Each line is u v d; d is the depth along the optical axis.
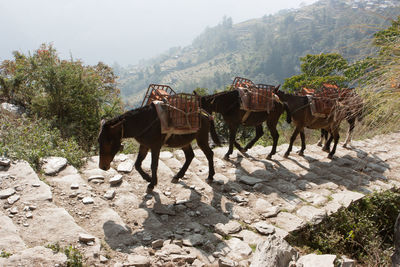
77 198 5.05
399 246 3.71
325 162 8.84
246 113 7.58
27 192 4.89
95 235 4.25
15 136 6.71
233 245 4.47
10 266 3.30
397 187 7.63
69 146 6.84
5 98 10.98
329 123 8.53
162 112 5.23
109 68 14.31
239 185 6.68
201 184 6.36
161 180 6.26
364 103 3.82
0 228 3.97
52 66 9.54
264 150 9.28
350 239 5.59
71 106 9.60
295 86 22.56
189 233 4.68
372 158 9.70
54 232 4.08
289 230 5.13
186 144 5.80
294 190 6.76
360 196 6.66
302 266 4.01
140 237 4.41
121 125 5.04
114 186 5.70
